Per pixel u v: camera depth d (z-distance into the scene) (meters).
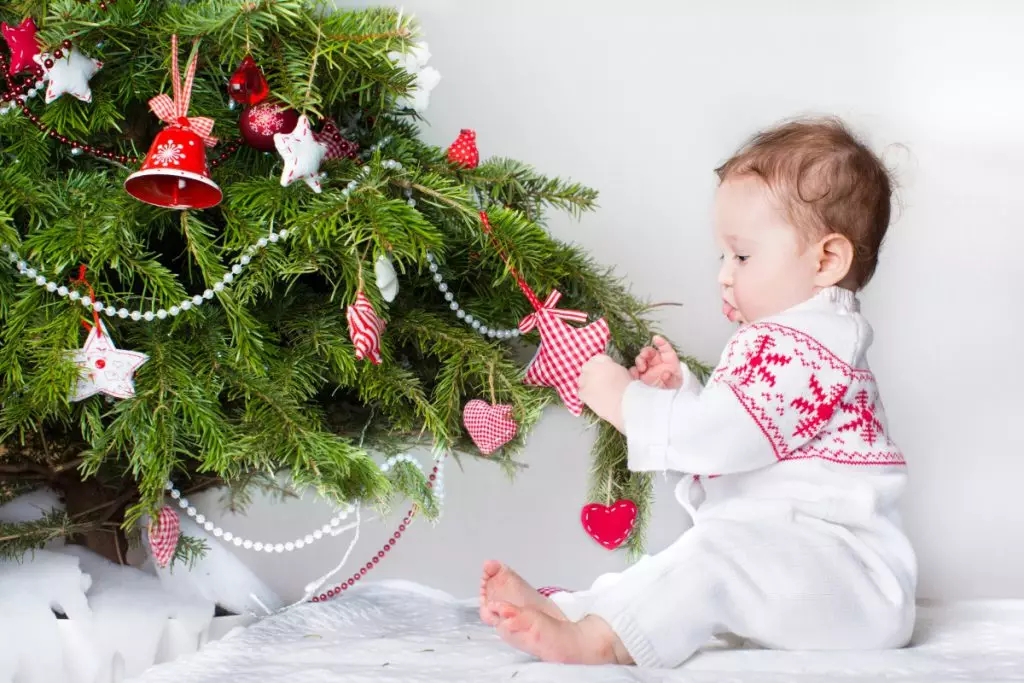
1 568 1.21
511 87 1.87
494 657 1.08
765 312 1.27
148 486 1.10
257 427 1.14
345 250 1.15
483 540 1.88
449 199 1.18
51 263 1.10
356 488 1.22
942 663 1.01
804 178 1.24
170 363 1.13
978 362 1.79
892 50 1.81
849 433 1.20
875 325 1.81
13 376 1.08
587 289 1.36
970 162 1.79
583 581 1.86
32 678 1.11
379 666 1.05
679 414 1.17
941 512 1.79
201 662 1.09
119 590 1.28
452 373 1.25
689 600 1.04
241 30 1.08
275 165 1.20
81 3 1.15
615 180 1.86
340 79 1.17
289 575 1.87
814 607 1.07
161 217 1.16
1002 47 1.79
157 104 1.06
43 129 1.17
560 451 1.87
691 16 1.85
